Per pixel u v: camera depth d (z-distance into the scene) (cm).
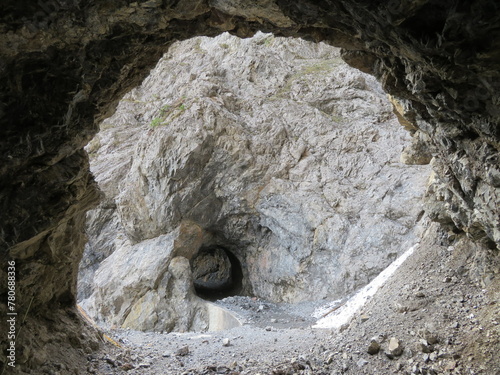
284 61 2583
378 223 1850
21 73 473
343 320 1273
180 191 2111
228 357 802
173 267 2053
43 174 568
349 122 2239
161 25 497
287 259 2045
